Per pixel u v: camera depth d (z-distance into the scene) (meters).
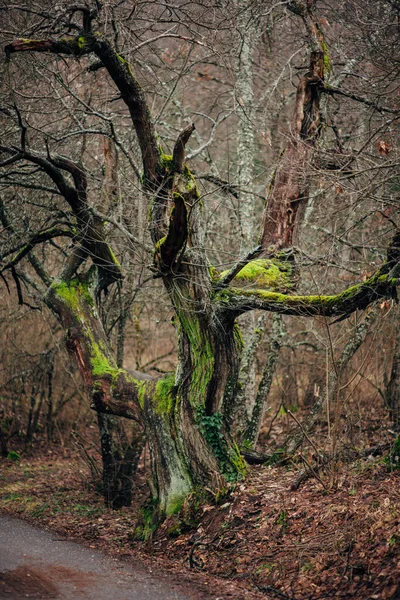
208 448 10.61
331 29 14.59
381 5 12.58
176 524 10.22
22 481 15.64
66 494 14.52
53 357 18.64
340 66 14.76
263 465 12.43
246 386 14.27
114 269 12.27
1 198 12.32
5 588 7.67
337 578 7.80
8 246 12.75
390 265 9.13
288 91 19.31
